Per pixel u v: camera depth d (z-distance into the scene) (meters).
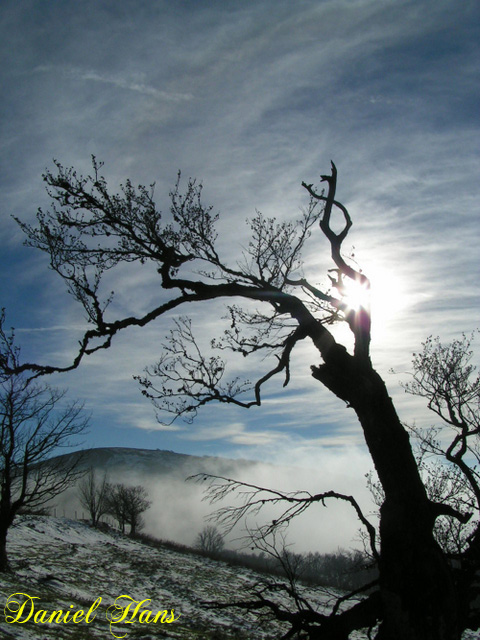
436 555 8.15
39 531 54.84
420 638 7.68
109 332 9.95
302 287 10.36
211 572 48.81
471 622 9.11
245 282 10.55
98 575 37.94
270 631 27.53
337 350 9.46
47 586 29.17
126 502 85.31
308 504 8.83
